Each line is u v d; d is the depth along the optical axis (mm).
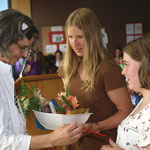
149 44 998
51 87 1685
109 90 1425
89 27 1440
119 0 5852
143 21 5957
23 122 1220
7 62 1089
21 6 5594
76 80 1565
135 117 1065
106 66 1429
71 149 1606
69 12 5750
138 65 1025
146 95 1069
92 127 1353
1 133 990
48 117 1248
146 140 923
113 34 5906
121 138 1108
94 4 5801
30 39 1073
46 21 5730
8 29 1021
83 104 1523
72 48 1602
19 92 1555
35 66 3656
